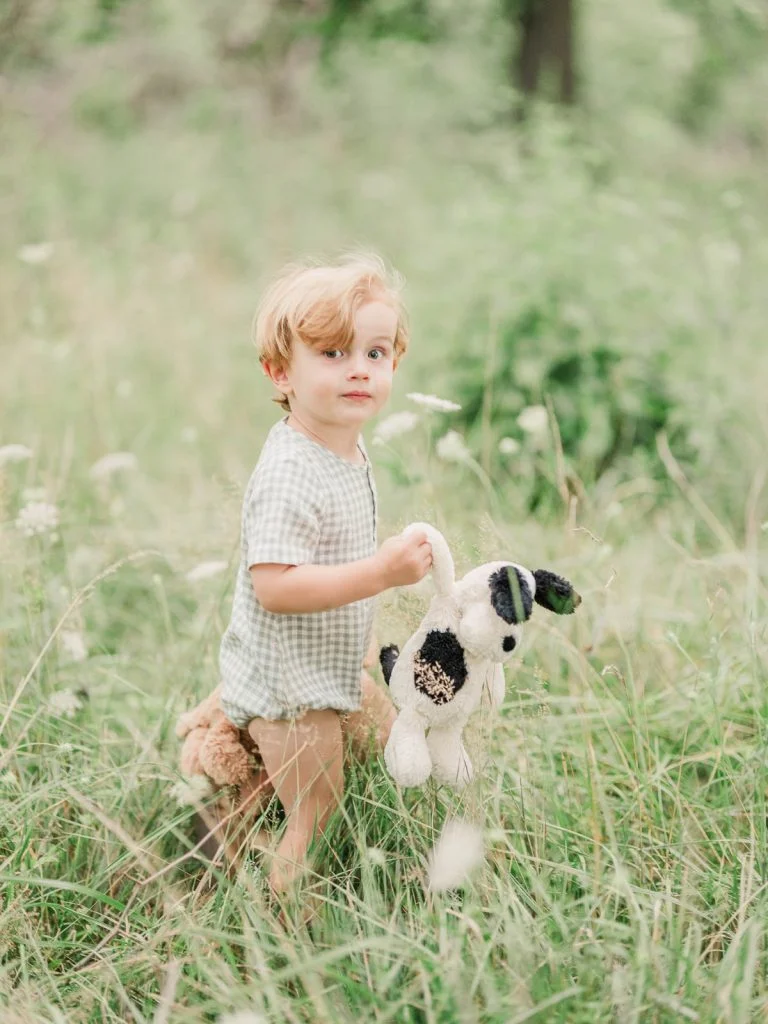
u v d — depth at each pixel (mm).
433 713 2152
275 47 11031
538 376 4449
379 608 2400
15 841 2443
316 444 2268
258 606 2279
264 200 9492
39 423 4684
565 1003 1859
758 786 2508
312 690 2262
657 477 4355
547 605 2109
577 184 5238
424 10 9016
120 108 12211
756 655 2742
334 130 11922
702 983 1990
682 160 11555
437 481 4004
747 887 2225
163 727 2844
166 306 6859
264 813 2342
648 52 11602
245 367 6078
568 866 2193
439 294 5094
